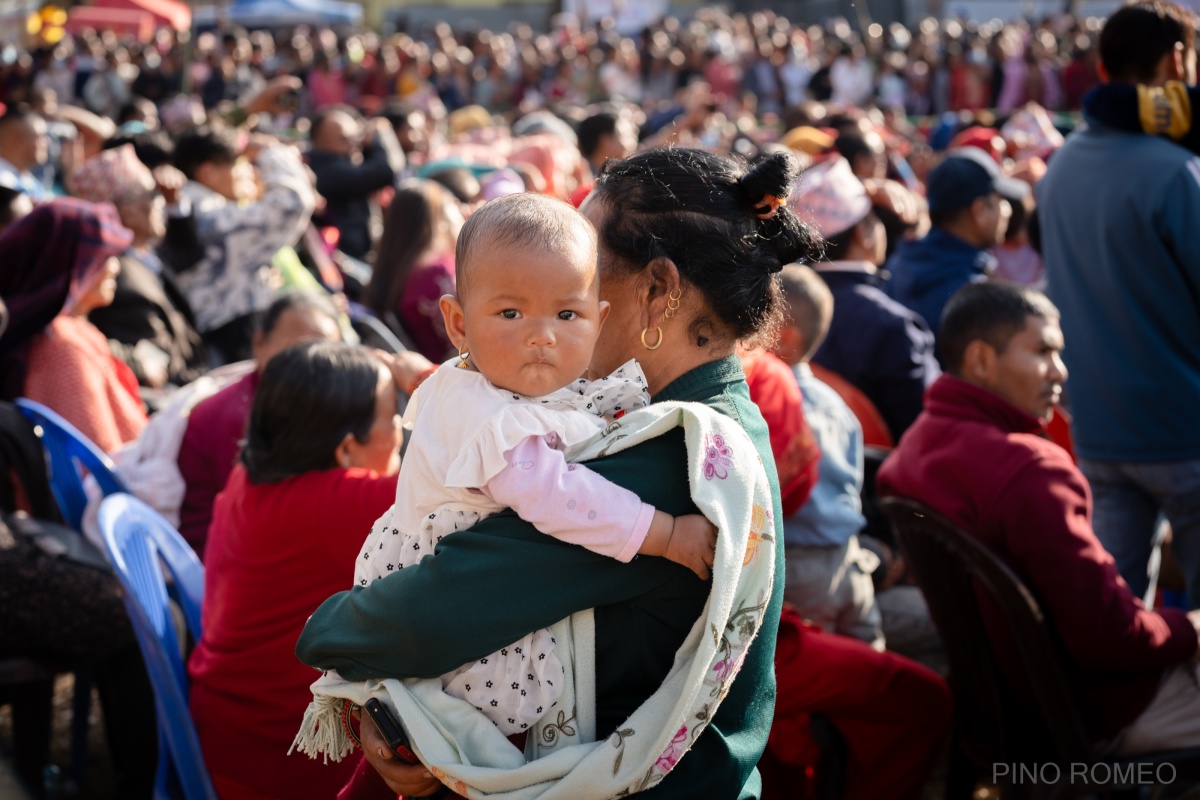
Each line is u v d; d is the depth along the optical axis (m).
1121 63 3.52
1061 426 3.94
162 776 2.70
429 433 1.57
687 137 9.37
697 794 1.53
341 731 1.66
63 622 3.03
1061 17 22.64
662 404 1.55
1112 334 3.44
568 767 1.48
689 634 1.50
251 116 7.30
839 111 7.85
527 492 1.47
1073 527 2.70
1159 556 3.93
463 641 1.49
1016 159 8.56
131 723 3.15
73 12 23.50
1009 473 2.75
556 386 1.53
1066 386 3.62
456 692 1.53
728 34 22.86
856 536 3.74
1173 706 2.83
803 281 3.41
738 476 1.51
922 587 3.00
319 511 2.46
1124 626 2.69
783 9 29.47
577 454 1.55
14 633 2.99
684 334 1.68
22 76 19.22
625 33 26.81
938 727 2.93
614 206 1.69
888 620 3.72
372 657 1.54
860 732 2.86
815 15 28.94
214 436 3.43
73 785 3.57
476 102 21.38
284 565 2.48
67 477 3.54
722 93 20.75
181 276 5.13
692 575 1.53
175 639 2.87
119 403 3.98
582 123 7.02
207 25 25.25
